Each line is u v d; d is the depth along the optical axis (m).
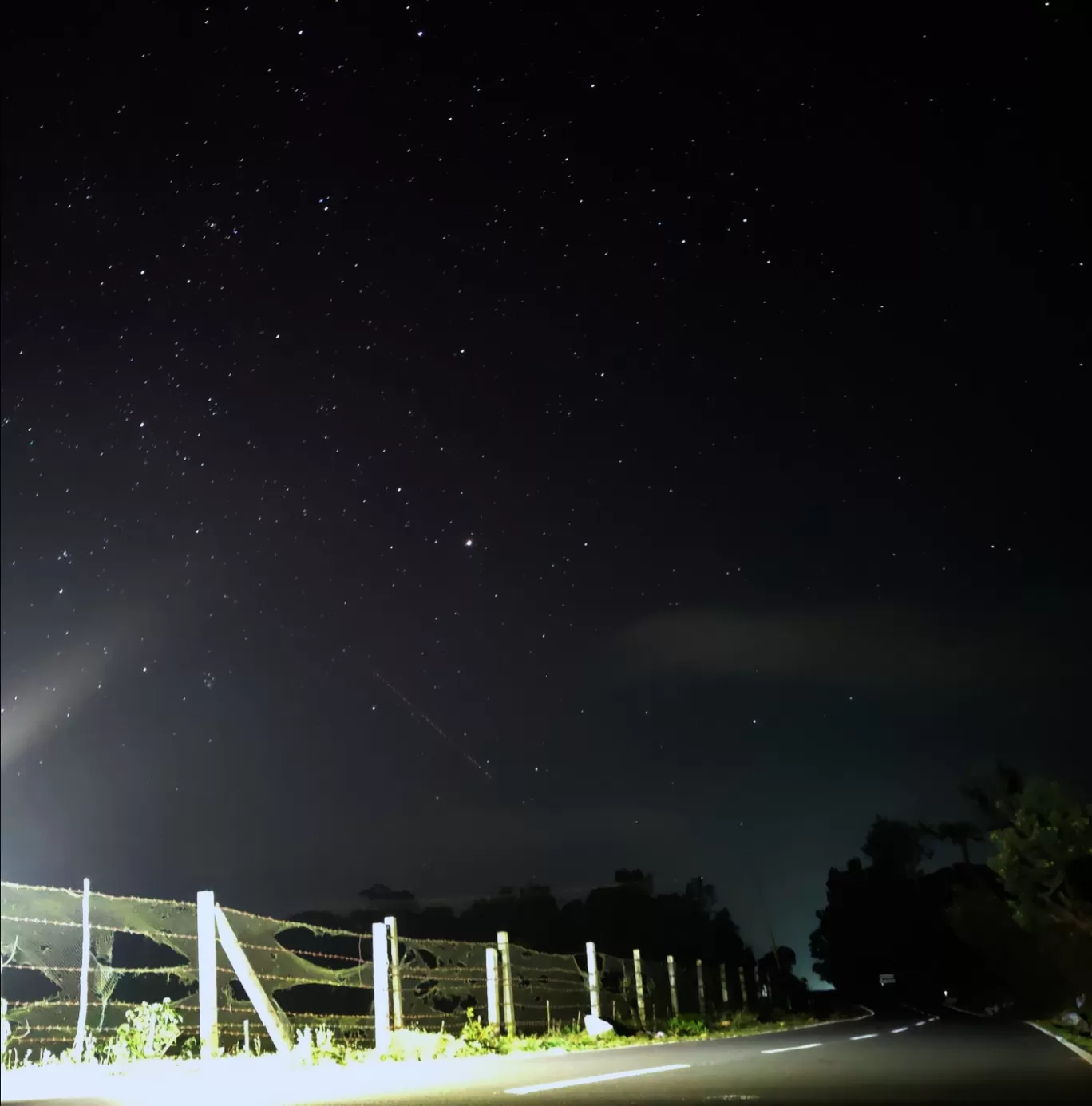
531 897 54.34
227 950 12.89
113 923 11.98
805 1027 29.28
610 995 26.61
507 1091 9.18
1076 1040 17.95
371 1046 16.11
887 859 90.44
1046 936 27.59
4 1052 10.55
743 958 67.12
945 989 75.19
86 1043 11.12
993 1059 12.91
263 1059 12.35
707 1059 13.62
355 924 42.91
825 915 92.31
